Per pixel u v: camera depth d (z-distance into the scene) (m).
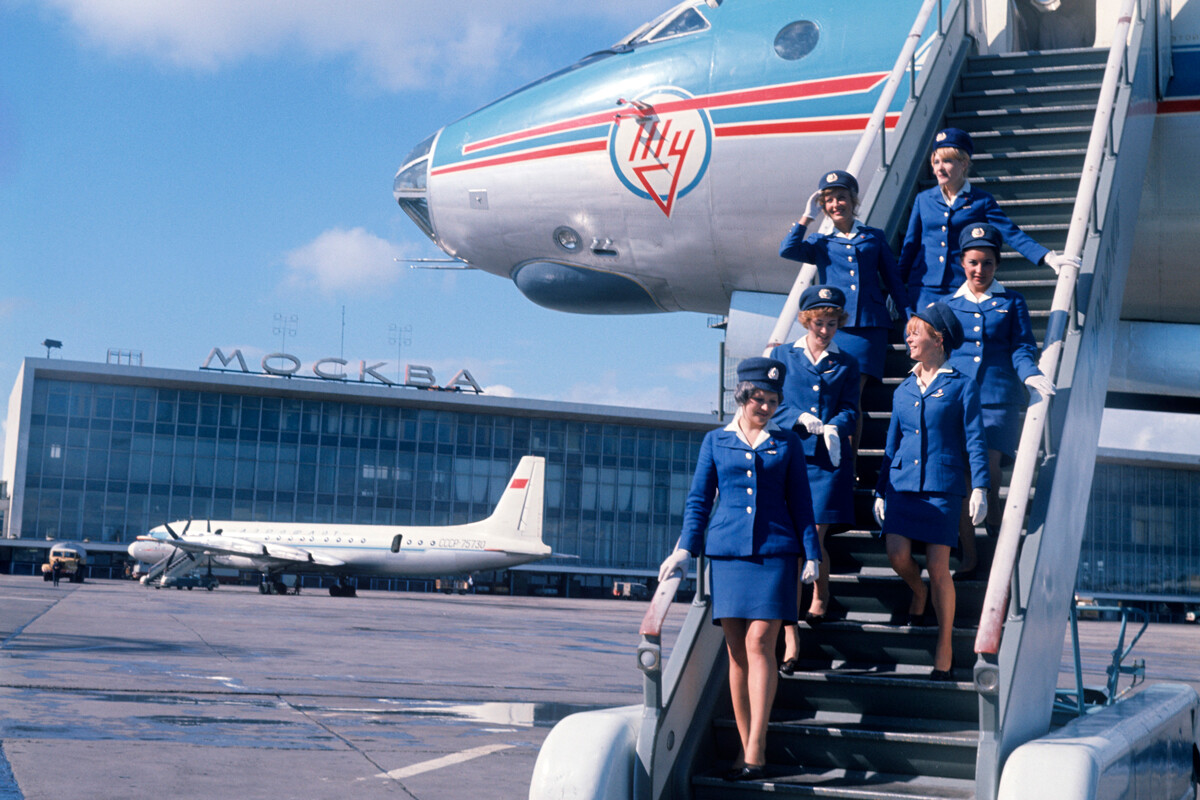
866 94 11.32
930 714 4.86
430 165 13.87
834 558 6.11
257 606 33.81
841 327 6.35
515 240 13.52
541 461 57.50
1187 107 10.12
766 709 4.47
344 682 11.82
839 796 4.25
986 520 5.88
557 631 28.98
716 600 4.59
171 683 10.62
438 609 42.47
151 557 55.44
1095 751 3.73
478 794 6.11
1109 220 6.83
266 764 6.66
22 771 5.89
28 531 69.06
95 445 70.94
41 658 12.16
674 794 4.46
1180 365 10.98
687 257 12.66
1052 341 5.35
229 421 73.56
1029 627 4.36
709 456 4.70
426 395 76.12
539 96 13.23
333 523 74.56
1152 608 89.62
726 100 11.89
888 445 5.30
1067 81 10.07
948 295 6.75
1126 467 90.69
